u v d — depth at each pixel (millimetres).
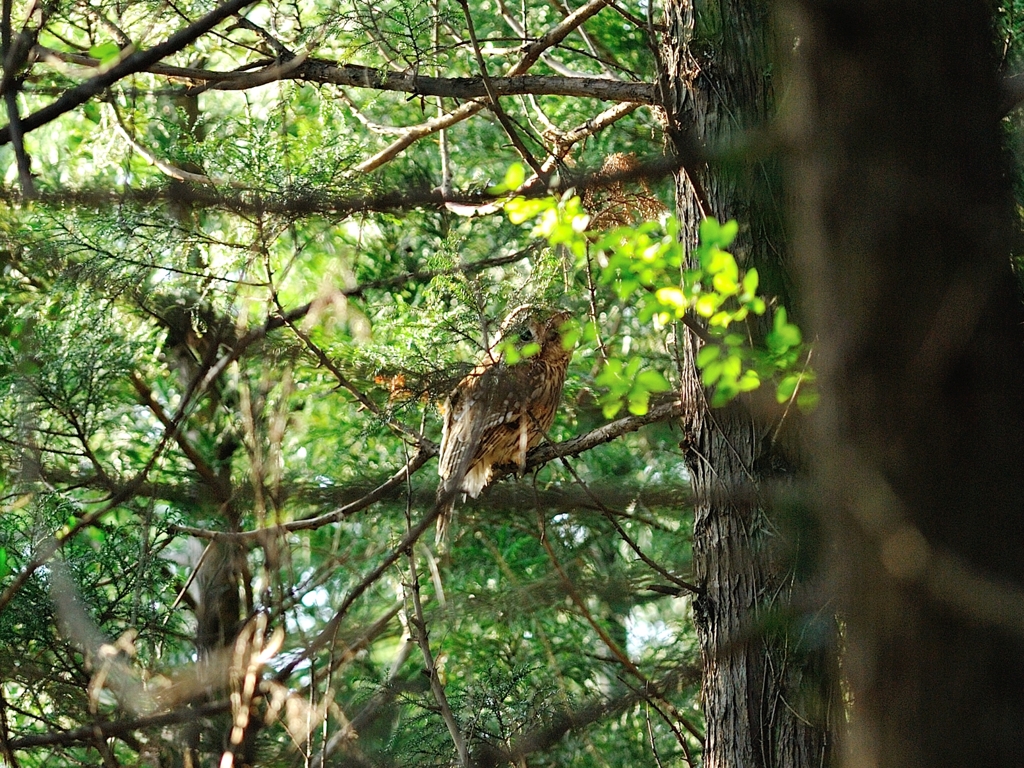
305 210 9266
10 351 12547
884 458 4398
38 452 11734
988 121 4512
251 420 9000
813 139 4566
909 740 4367
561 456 11500
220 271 12852
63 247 12578
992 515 4332
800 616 9570
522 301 12891
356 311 11977
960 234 4371
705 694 10438
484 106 11562
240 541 10141
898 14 4391
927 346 4344
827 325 4555
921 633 4355
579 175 9625
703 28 10531
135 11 13414
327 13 13453
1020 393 4387
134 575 11781
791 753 9766
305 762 8984
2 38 8141
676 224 9438
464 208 11602
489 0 20281
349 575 13758
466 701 12352
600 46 19328
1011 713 4305
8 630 11188
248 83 11586
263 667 9133
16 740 10953
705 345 10086
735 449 10180
